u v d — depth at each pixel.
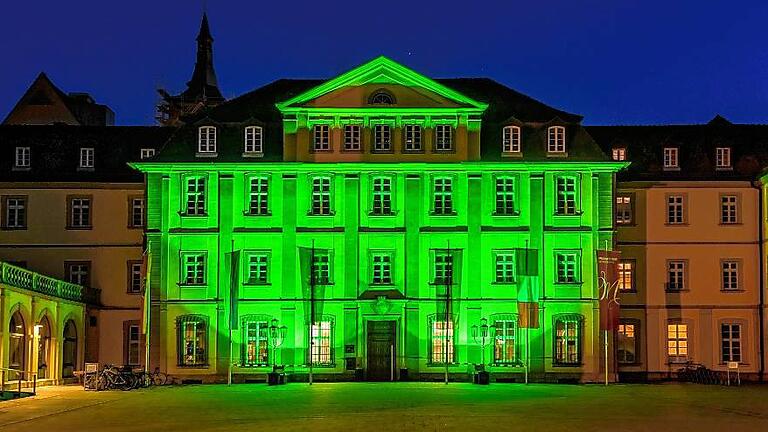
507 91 68.38
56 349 57.31
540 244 62.94
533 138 64.06
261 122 64.69
